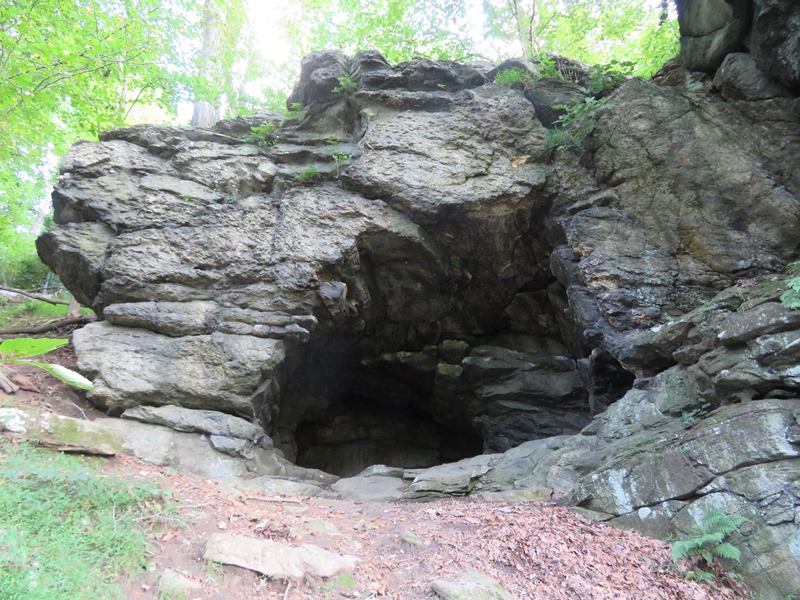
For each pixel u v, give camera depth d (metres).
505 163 10.38
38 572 3.45
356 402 15.09
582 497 6.49
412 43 17.44
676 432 6.45
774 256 8.00
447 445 15.29
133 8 12.84
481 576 4.51
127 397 8.59
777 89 8.18
